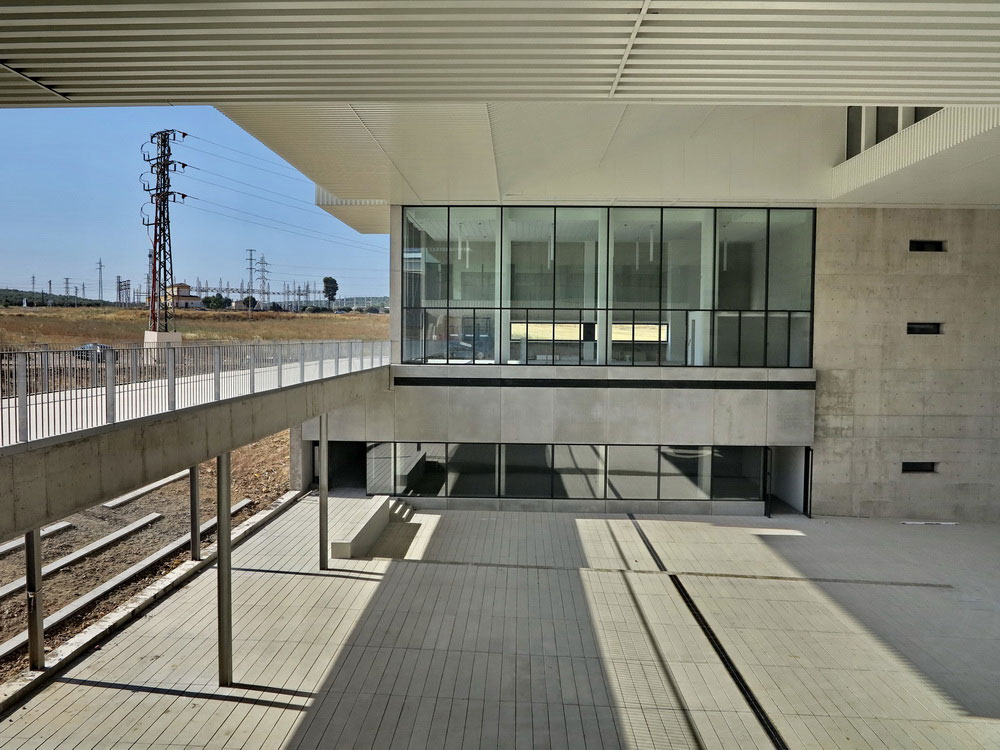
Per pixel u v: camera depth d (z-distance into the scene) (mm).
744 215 18016
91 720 7723
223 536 8594
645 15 6172
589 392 17953
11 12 5926
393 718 7910
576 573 13219
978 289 18047
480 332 18328
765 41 6633
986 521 18078
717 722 8055
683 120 16812
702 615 11320
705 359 18078
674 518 17766
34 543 8586
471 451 18375
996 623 11258
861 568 14062
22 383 5531
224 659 8570
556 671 9195
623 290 18094
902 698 8750
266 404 10023
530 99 8258
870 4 5977
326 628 10359
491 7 6051
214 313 92812
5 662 9000
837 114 17234
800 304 18047
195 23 6258
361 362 16172
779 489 20312
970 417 18109
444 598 11711
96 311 77062
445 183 15609
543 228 18188
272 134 11578
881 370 18062
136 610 10703
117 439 6531
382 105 9977
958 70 7297
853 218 17922
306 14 6086
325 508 13031
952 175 14578
